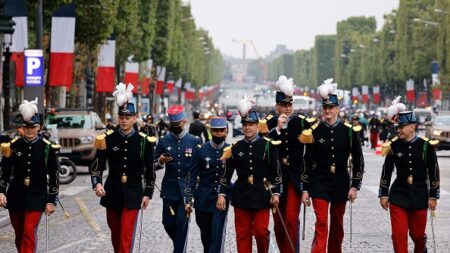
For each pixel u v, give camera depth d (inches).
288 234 1183.6
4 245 1446.9
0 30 2763.3
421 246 1160.8
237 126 4808.1
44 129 2812.5
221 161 1175.6
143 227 1647.4
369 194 2274.9
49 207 1133.1
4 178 1130.7
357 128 1168.8
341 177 1170.0
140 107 6801.2
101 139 1127.0
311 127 1171.3
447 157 4128.9
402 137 1144.8
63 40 3238.2
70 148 2938.0
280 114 1213.7
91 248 1398.9
